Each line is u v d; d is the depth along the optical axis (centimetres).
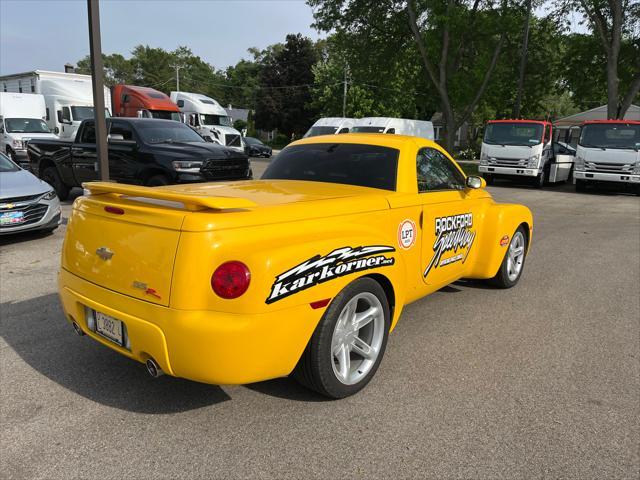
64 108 2256
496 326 466
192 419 304
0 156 878
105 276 297
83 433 288
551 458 272
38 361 377
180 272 262
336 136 473
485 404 327
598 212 1308
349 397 331
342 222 323
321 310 294
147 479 251
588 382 360
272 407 319
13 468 257
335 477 254
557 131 2209
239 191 357
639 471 264
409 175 406
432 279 431
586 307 526
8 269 632
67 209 1060
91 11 767
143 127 1028
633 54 2675
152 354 273
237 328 262
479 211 503
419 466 263
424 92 3466
